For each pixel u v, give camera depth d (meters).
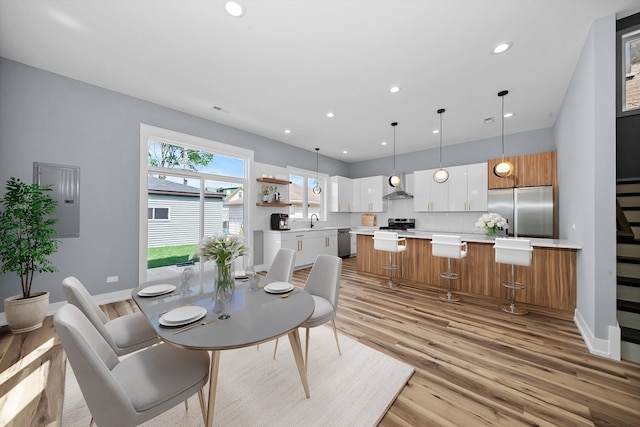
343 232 6.83
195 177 4.33
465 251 3.43
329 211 7.13
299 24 2.15
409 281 4.19
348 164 7.79
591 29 2.18
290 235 5.32
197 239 4.37
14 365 1.97
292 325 1.29
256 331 1.22
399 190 6.70
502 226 3.58
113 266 3.35
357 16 2.05
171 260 4.09
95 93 3.21
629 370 1.90
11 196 2.41
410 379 1.83
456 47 2.44
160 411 1.08
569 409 1.53
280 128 4.79
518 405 1.56
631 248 2.36
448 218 5.95
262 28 2.20
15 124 2.72
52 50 2.53
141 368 1.25
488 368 1.94
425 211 6.11
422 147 6.13
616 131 2.17
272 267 2.64
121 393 0.96
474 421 1.44
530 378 1.82
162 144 4.01
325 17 2.06
